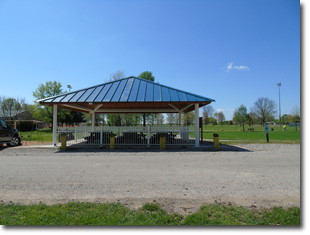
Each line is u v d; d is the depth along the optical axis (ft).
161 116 138.00
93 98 41.34
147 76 113.70
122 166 24.02
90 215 10.92
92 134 48.21
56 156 31.50
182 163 25.80
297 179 18.40
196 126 42.27
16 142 46.73
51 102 40.50
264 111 207.10
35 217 10.66
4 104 153.69
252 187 16.12
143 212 11.45
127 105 54.03
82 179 18.38
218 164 25.14
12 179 18.33
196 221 10.34
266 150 37.70
